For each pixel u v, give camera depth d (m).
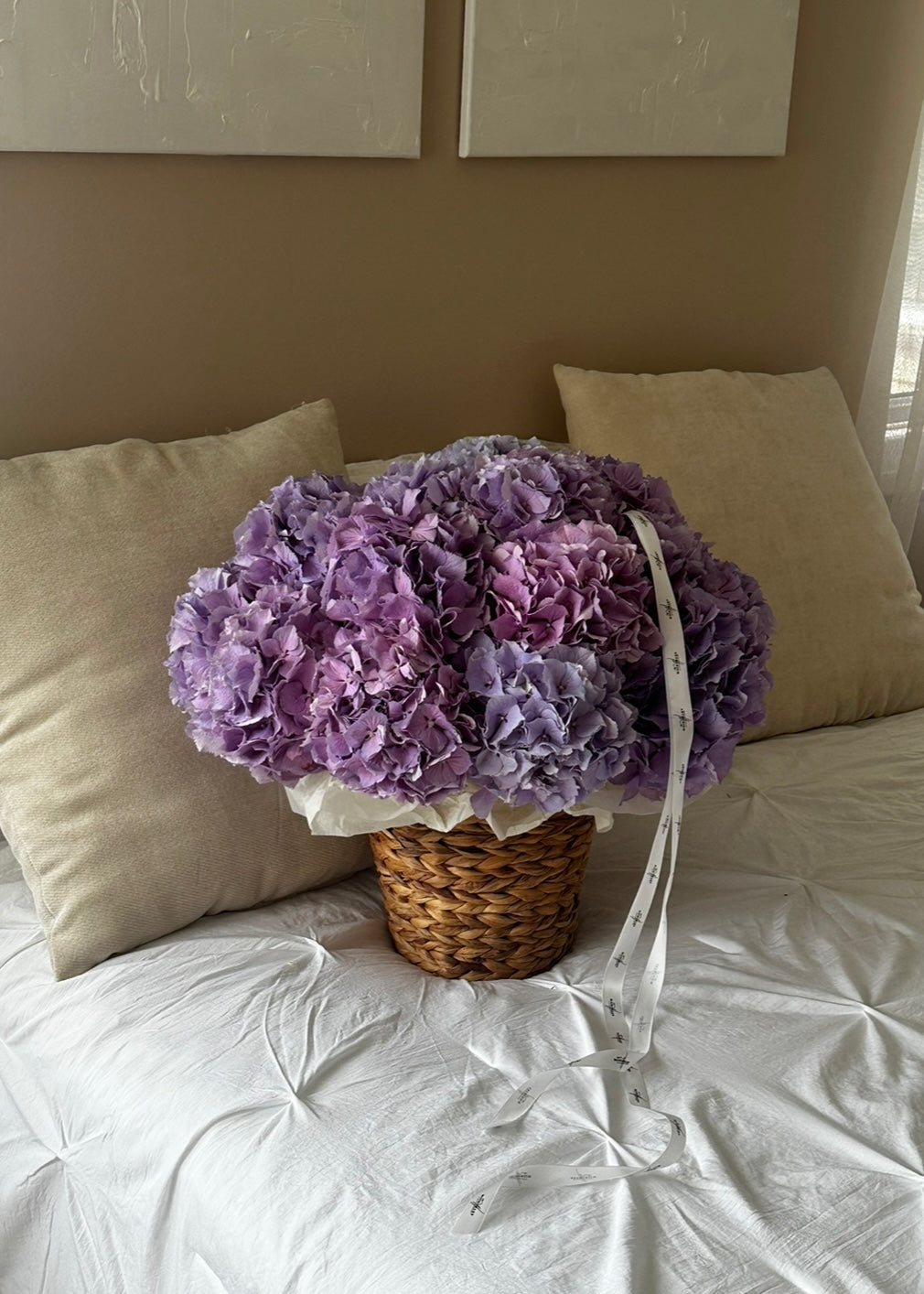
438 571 1.03
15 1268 1.17
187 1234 1.00
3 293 1.47
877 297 2.31
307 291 1.69
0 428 1.50
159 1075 1.08
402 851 1.17
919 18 2.16
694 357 2.11
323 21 1.57
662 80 1.88
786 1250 0.89
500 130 1.76
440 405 1.86
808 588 1.82
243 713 1.05
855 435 2.01
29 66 1.40
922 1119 1.03
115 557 1.29
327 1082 1.06
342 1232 0.92
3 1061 1.22
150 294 1.56
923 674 1.90
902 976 1.22
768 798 1.60
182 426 1.63
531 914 1.18
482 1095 1.04
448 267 1.80
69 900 1.23
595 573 1.06
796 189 2.13
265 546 1.14
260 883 1.31
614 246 1.96
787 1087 1.06
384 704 1.00
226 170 1.58
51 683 1.26
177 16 1.47
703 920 1.32
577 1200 0.93
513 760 1.00
